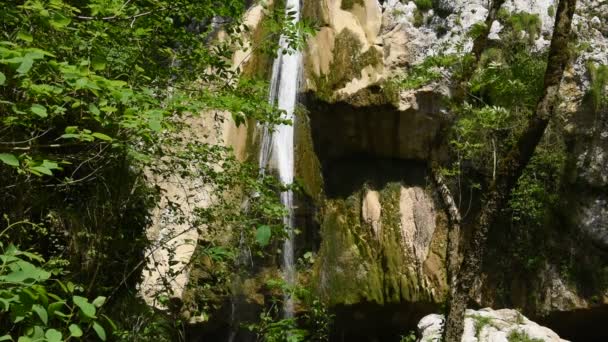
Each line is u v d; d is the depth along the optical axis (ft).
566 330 38.70
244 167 20.72
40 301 6.84
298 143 41.45
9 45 9.20
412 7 44.11
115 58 15.71
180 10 17.06
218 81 19.26
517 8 41.83
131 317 20.22
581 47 40.04
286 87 42.11
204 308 26.78
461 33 41.88
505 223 39.40
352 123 42.22
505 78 20.97
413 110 40.14
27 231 16.48
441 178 17.44
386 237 40.65
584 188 38.34
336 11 44.57
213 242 21.24
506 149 33.09
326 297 38.81
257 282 35.73
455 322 13.84
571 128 39.09
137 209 21.40
